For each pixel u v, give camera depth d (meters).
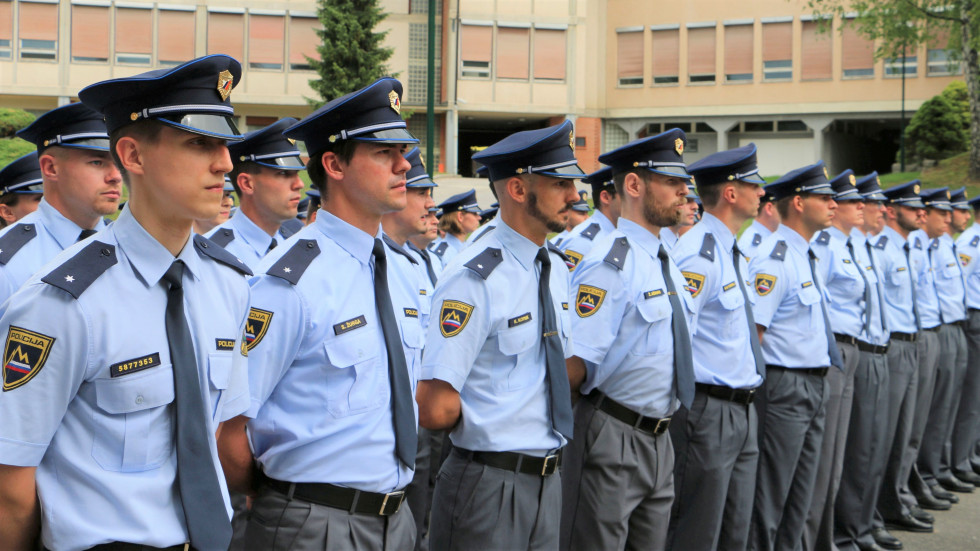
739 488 4.27
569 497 3.72
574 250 6.27
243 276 2.30
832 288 5.60
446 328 3.05
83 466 1.95
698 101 32.28
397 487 2.64
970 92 22.44
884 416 5.77
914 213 6.86
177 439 2.02
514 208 3.20
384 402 2.62
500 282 3.12
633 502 3.69
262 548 2.56
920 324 6.43
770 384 4.81
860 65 30.73
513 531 3.11
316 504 2.53
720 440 4.11
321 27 30.83
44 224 3.47
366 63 25.69
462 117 32.81
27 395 1.88
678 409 4.15
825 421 5.12
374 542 2.60
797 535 4.95
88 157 3.39
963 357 7.49
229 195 5.26
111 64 30.23
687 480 4.12
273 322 2.51
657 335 3.69
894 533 6.15
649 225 3.85
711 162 4.46
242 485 2.60
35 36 29.89
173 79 1.97
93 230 3.56
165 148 1.99
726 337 4.17
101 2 30.00
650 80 32.62
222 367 2.17
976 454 8.09
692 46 32.19
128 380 1.97
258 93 30.86
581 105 32.53
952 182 22.72
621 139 33.28
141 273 2.03
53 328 1.91
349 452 2.55
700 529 4.12
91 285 1.96
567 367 3.66
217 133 2.01
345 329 2.58
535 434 3.17
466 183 25.20
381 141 2.57
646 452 3.70
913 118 25.91
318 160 2.69
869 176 6.42
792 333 4.81
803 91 31.31
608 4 32.84
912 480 6.82
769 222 5.14
